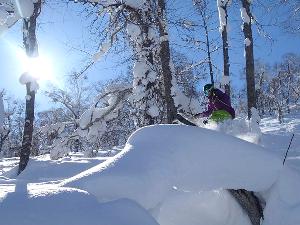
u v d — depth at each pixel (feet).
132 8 43.14
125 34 44.96
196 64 52.01
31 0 42.86
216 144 17.70
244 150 18.16
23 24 48.49
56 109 107.24
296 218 17.57
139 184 14.38
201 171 16.94
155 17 42.14
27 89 47.70
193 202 20.11
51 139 54.65
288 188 18.65
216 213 20.07
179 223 19.75
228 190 19.54
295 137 45.85
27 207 11.96
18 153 104.88
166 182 15.48
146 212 13.01
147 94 44.91
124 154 16.19
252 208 19.15
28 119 46.98
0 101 20.27
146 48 44.45
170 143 17.16
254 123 24.39
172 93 40.88
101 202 12.92
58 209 12.01
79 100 105.50
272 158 18.75
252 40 51.06
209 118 24.93
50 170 41.73
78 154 63.05
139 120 46.01
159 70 45.55
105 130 51.55
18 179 38.91
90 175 14.37
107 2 43.27
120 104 50.55
